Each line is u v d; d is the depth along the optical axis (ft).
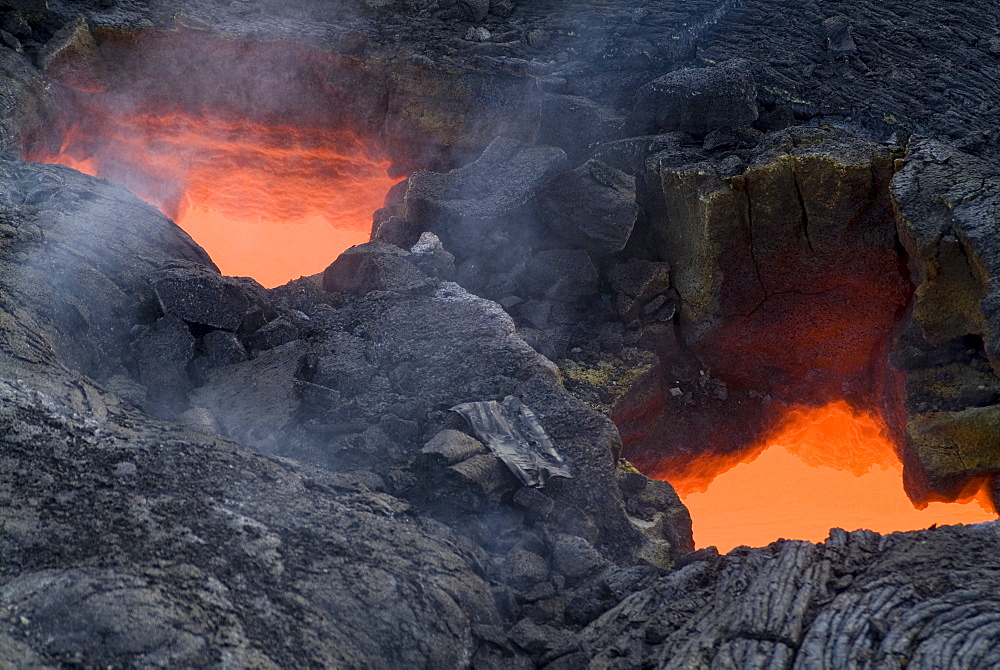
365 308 59.52
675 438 67.46
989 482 56.80
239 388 51.67
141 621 33.81
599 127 71.77
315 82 82.69
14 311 46.78
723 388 69.10
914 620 38.63
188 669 33.22
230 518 39.73
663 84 70.18
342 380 53.57
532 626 41.11
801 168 62.59
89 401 43.80
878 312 66.49
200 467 41.88
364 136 83.61
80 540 36.29
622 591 43.52
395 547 41.68
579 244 67.26
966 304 59.26
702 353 68.90
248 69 82.48
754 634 39.04
